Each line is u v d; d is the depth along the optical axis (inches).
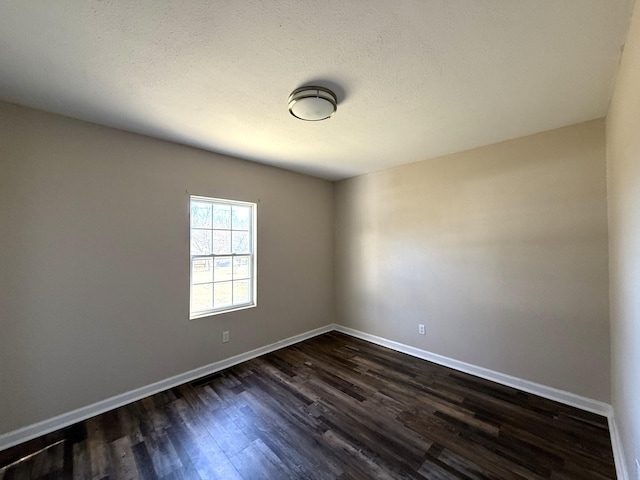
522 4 46.4
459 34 53.2
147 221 103.0
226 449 74.9
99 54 58.1
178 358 110.7
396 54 59.1
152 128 96.2
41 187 82.2
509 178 107.6
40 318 81.7
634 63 49.1
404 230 142.3
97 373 91.4
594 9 47.4
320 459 71.3
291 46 56.3
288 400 98.2
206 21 49.4
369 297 159.2
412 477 65.4
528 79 68.2
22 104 78.8
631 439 58.5
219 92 73.5
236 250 134.5
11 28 50.4
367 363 129.0
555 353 97.5
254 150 120.1
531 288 102.6
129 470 67.9
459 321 121.7
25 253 79.5
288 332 153.3
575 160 93.6
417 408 93.0
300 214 160.1
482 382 110.4
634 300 55.4
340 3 46.0
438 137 105.5
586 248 91.7
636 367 53.9
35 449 74.8
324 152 123.0
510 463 69.3
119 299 96.3
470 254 118.4
